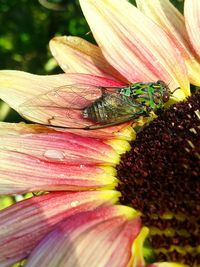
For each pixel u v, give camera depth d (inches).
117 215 2.3
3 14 5.1
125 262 2.0
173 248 2.2
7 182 2.4
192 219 2.2
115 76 3.1
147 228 2.2
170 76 3.0
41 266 2.0
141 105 2.6
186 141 2.5
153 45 3.0
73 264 2.0
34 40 5.1
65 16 5.0
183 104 2.8
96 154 2.6
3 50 5.1
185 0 3.1
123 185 2.5
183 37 3.1
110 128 2.7
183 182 2.3
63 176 2.5
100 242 2.1
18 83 2.8
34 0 5.1
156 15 3.2
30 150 2.5
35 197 2.4
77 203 2.4
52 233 2.1
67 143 2.6
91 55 3.1
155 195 2.3
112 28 3.0
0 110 4.5
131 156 2.6
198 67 3.1
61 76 2.9
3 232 2.2
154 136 2.6
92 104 2.6
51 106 2.6
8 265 2.2
